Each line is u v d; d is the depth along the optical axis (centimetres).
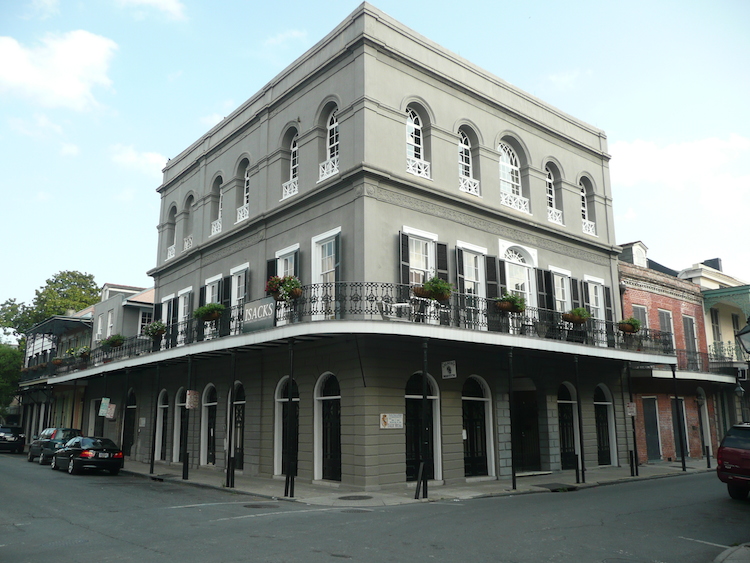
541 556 763
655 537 900
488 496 1397
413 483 1545
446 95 1853
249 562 710
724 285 3209
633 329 2102
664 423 2433
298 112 1894
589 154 2380
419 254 1675
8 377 4338
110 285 3600
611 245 2342
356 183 1595
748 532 951
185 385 2270
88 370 2642
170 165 2703
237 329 1794
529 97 2148
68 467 1994
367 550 777
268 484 1593
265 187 1988
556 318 1923
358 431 1480
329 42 1797
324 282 1683
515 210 2000
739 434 1333
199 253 2323
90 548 796
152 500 1312
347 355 1541
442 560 731
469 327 1620
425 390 1395
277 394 1783
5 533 910
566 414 2052
